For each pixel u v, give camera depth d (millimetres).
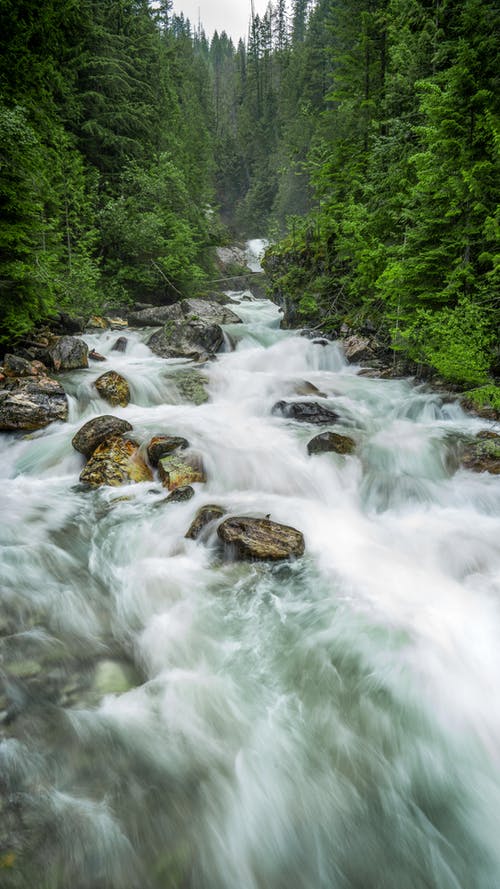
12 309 11625
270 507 6832
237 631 4641
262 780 3264
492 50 8852
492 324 8992
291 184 43531
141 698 3820
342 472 7816
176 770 3268
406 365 12695
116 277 22172
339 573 5508
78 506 6719
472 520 6836
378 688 4004
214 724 3646
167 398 11258
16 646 4184
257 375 12523
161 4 31844
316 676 4121
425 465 8141
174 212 27609
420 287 9859
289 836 2982
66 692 3797
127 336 16641
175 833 2896
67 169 19562
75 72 21875
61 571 5340
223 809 3061
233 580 5309
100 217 21906
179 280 25109
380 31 17844
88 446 7887
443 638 4527
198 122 53219
